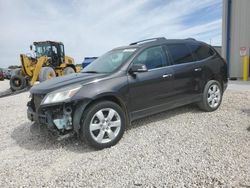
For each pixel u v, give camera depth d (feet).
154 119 19.85
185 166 12.17
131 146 15.05
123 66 16.61
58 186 11.23
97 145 14.73
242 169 11.50
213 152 13.44
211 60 21.47
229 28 43.62
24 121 22.38
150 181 11.11
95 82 15.26
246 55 42.98
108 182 11.29
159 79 17.67
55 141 16.57
